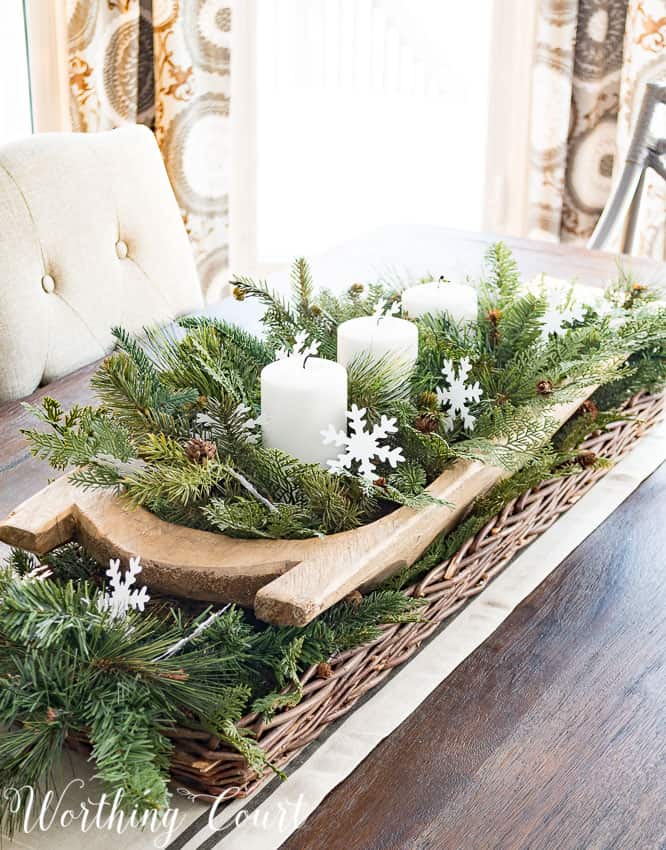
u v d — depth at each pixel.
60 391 1.24
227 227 2.78
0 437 1.12
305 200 2.99
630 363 1.13
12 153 1.38
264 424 0.85
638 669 0.79
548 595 0.89
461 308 1.07
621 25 2.64
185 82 2.54
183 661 0.65
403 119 2.92
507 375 0.97
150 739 0.61
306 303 1.08
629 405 1.14
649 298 1.25
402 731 0.72
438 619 0.83
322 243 3.05
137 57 2.54
